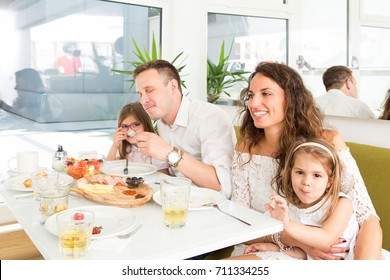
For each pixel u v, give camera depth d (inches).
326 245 50.1
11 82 112.0
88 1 119.4
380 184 63.6
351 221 53.3
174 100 72.0
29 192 57.6
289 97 57.1
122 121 82.7
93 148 127.6
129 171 68.2
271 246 56.6
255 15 122.9
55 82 118.4
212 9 126.7
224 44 129.6
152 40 126.4
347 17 86.8
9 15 109.0
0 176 114.3
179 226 44.5
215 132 68.9
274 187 59.0
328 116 91.1
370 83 81.0
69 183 59.5
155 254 38.0
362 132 83.1
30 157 67.2
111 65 126.0
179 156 60.5
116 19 124.2
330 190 52.8
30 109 116.0
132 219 44.6
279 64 59.4
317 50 97.9
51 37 115.8
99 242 40.3
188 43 125.3
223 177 63.8
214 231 43.7
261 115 57.8
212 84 130.3
